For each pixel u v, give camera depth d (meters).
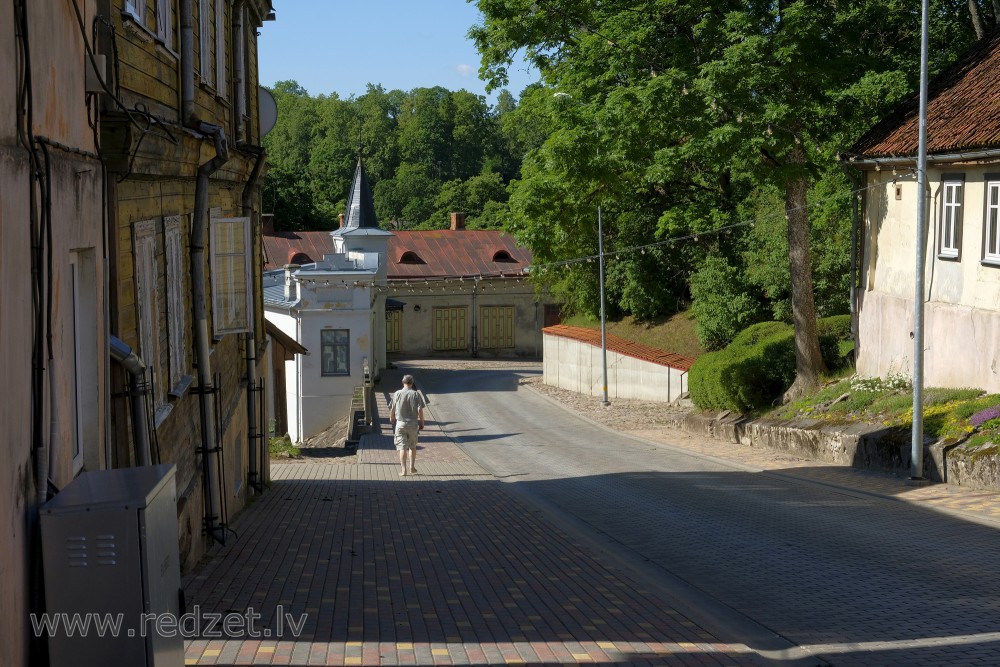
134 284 8.24
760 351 27.30
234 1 16.44
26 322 5.06
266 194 74.75
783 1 23.86
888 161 21.91
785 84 23.58
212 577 9.77
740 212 39.44
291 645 7.22
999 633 8.02
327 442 34.22
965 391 19.14
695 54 25.00
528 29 25.97
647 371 38.53
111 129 7.09
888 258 23.52
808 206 28.23
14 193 4.88
